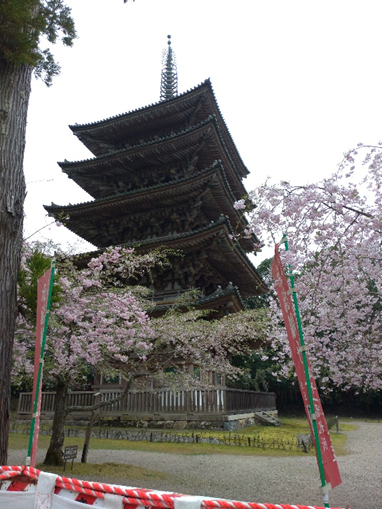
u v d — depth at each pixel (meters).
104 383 18.20
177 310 14.70
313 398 3.45
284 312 3.94
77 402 18.28
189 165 21.64
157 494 2.54
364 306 7.88
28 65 6.67
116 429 16.30
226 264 19.97
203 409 16.09
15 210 5.80
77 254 11.55
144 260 12.18
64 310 9.75
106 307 10.63
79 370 11.28
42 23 6.26
